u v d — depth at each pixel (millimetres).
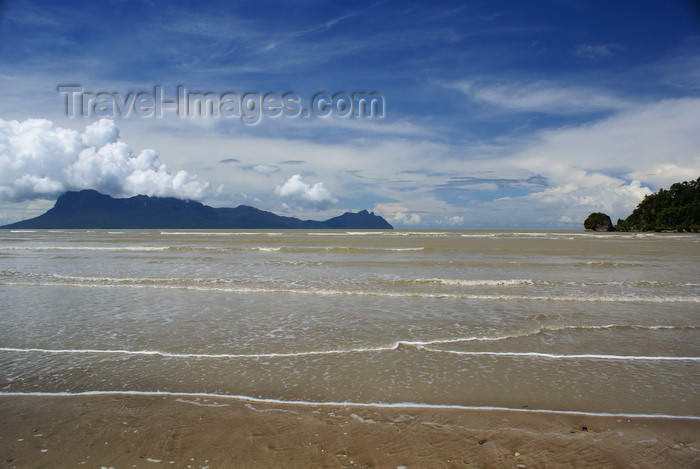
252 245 31562
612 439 3670
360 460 3287
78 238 47875
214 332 7070
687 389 4816
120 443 3523
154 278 13172
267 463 3238
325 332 7102
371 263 18141
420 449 3467
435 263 17953
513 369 5457
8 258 20203
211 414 4094
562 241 38406
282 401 4418
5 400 4395
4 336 6789
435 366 5543
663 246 31078
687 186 95500
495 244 32875
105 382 4914
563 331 7281
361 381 5000
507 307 9180
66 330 7152
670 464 3299
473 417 4078
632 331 7297
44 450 3396
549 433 3766
